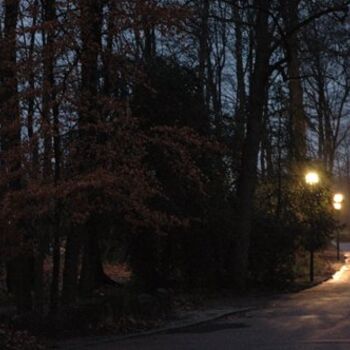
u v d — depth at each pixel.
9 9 12.58
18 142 12.27
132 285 22.55
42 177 12.30
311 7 26.14
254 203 28.25
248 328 15.19
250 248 25.78
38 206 11.93
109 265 32.03
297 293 24.59
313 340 12.87
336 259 45.47
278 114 31.80
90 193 12.52
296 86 32.97
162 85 20.70
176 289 23.02
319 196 32.28
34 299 15.77
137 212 14.70
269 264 25.94
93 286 19.91
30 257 14.98
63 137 12.59
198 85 22.70
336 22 29.56
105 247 23.73
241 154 25.45
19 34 12.09
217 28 31.31
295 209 31.08
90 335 13.80
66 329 13.62
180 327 15.25
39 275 14.80
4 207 11.61
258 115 25.34
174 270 23.58
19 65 12.04
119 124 12.70
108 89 13.84
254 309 19.27
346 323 15.38
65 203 12.41
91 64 12.67
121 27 12.63
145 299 16.19
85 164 12.60
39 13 12.23
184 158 14.40
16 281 15.05
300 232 27.23
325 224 31.89
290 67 30.44
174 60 22.69
